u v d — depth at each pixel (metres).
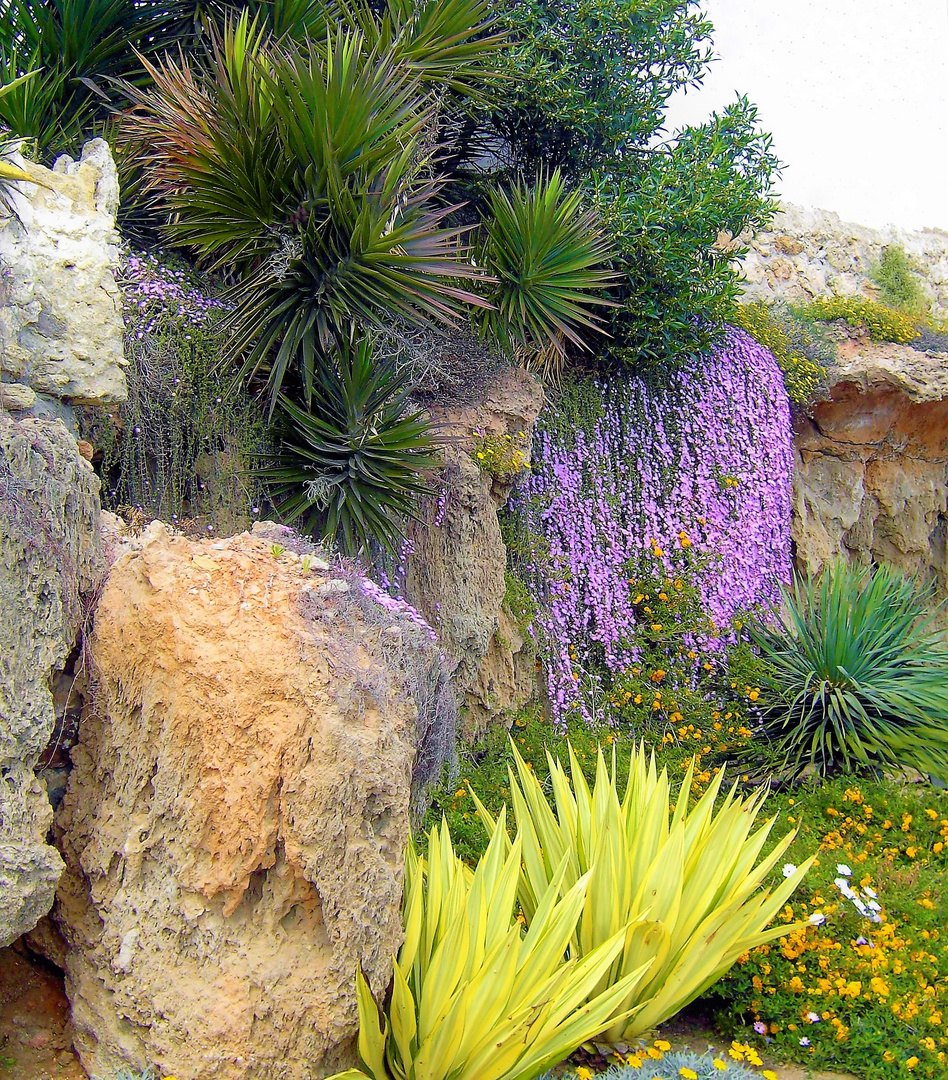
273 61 5.64
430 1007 3.39
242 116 5.51
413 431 5.72
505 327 7.24
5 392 4.06
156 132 5.87
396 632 3.53
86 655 3.30
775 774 7.54
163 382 5.26
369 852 3.08
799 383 10.56
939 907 5.32
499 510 7.45
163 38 7.14
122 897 3.15
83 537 3.37
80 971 3.23
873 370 10.77
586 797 4.62
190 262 6.59
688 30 8.57
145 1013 3.03
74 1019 3.18
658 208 8.05
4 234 4.23
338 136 5.48
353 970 3.04
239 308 5.61
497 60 7.66
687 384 9.12
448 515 6.71
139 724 3.22
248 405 5.71
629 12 8.05
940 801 6.76
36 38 6.46
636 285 8.21
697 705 7.87
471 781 6.30
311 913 3.08
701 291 8.55
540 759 6.88
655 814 4.46
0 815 2.83
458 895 3.69
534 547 7.48
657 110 8.80
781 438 9.83
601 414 8.34
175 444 5.25
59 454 3.23
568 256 7.11
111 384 4.46
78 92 6.76
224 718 3.06
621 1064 3.84
